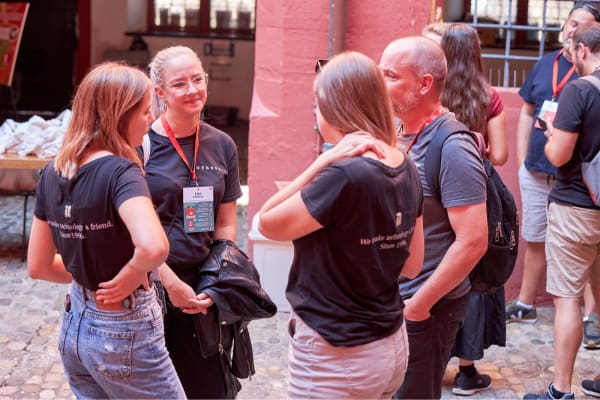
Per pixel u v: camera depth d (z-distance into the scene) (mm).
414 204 2621
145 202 2592
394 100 3043
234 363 3420
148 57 15656
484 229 2992
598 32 4086
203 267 3273
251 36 16047
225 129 14945
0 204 8312
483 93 3957
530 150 5320
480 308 4359
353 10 5691
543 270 5457
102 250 2635
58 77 15828
